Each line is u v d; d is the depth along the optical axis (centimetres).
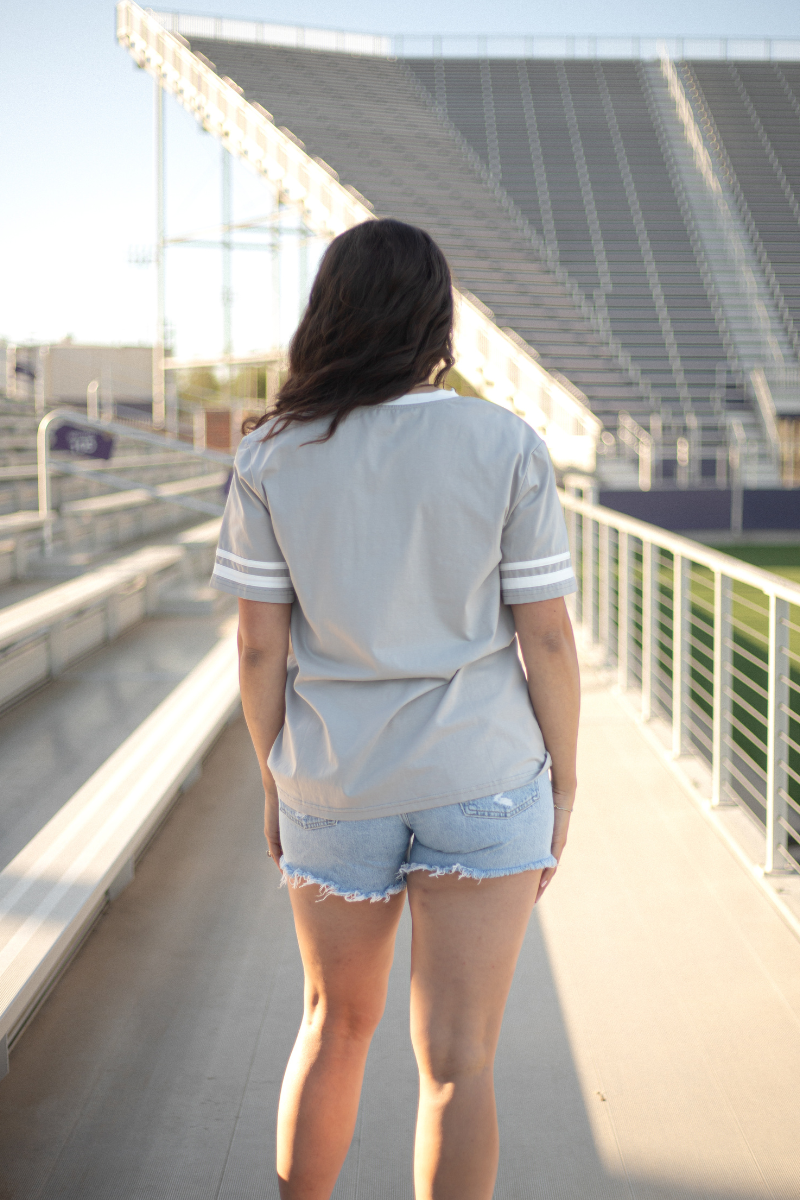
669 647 663
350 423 117
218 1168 164
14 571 629
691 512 1404
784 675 269
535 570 120
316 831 125
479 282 2167
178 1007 211
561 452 1673
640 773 360
